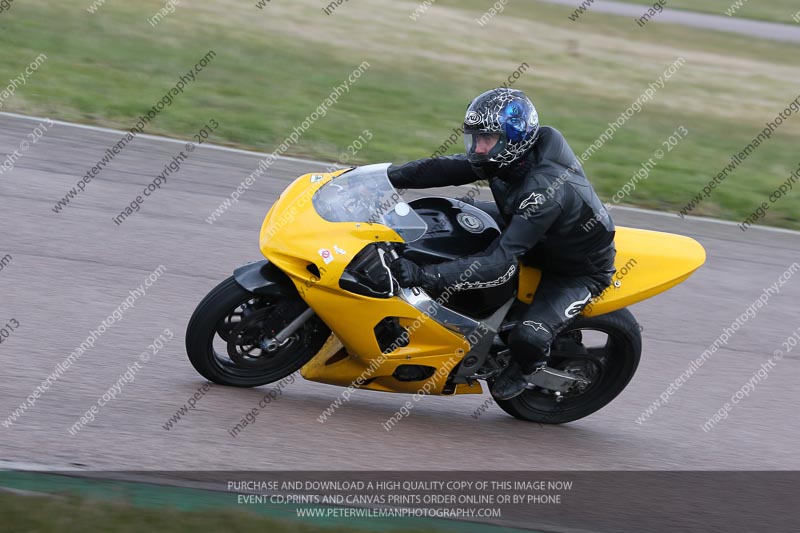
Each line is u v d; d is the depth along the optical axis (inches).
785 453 838.5
